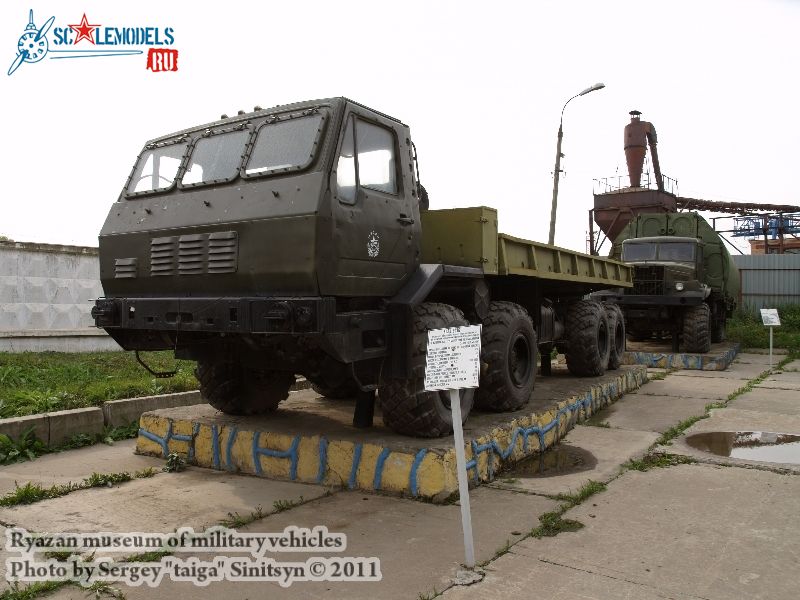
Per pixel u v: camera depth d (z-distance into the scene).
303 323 4.39
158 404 7.69
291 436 5.37
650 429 7.22
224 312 4.67
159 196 5.43
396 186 5.46
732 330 22.34
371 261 4.97
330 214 4.55
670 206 27.69
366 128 5.16
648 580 3.41
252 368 6.17
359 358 4.81
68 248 14.12
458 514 4.45
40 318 13.66
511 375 6.50
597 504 4.64
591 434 6.98
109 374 9.68
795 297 29.20
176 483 5.29
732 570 3.52
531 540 3.96
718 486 5.05
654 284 14.13
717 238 17.00
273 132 5.07
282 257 4.53
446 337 3.72
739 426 7.32
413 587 3.36
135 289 5.34
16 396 7.34
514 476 5.42
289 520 4.37
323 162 4.66
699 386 10.57
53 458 6.18
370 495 4.89
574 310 9.62
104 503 4.77
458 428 3.66
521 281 7.86
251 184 4.89
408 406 5.14
